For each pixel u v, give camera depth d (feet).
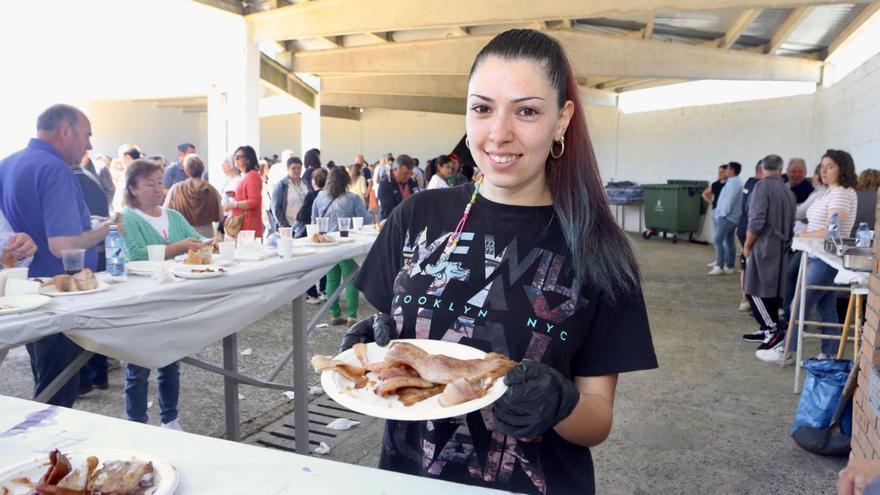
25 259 8.32
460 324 3.77
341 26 23.98
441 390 3.17
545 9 20.62
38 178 8.56
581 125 3.78
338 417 11.29
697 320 18.67
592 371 3.75
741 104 36.81
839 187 14.44
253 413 11.40
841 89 27.63
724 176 31.01
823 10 23.52
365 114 65.36
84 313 6.41
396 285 4.13
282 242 10.17
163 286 7.59
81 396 12.22
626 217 45.39
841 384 9.62
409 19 22.62
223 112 31.35
